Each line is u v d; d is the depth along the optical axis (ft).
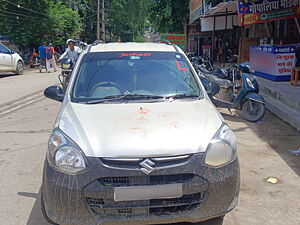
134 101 11.58
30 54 88.22
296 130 20.59
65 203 8.62
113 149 8.68
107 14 184.96
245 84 22.48
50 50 59.47
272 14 37.65
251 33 56.54
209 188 8.84
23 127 22.02
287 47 34.27
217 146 9.17
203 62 39.73
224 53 60.49
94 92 12.12
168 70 13.23
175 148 8.77
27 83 42.80
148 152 8.62
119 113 10.41
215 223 10.42
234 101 22.99
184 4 86.53
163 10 87.56
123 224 8.62
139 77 12.80
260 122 22.70
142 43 15.75
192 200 8.85
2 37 93.61
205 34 88.48
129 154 8.59
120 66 13.20
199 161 8.79
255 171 14.35
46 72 59.88
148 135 9.12
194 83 12.93
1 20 85.51
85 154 8.71
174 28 91.81
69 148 8.91
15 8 84.69
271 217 10.73
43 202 9.52
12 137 19.75
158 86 12.50
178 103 11.41
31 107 28.73
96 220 8.59
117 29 198.39
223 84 24.70
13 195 12.45
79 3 148.97
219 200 8.97
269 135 19.56
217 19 58.29
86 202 8.56
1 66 49.57
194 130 9.47
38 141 18.90
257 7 39.01
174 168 8.60
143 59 13.60
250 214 10.92
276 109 25.08
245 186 12.91
